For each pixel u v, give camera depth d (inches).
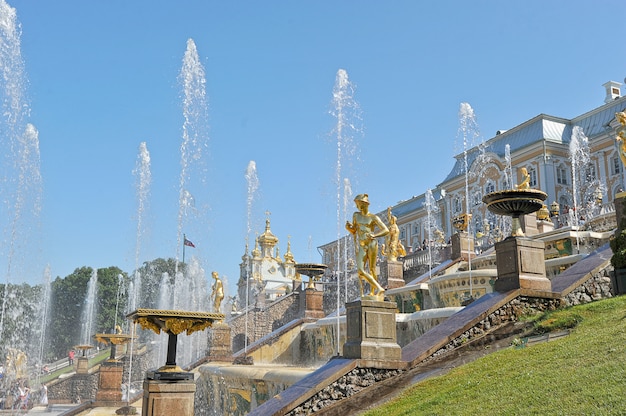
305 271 1238.9
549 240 1022.4
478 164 2832.2
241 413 796.6
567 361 380.8
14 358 1472.7
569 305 585.6
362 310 529.3
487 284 977.5
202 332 1605.6
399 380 492.1
